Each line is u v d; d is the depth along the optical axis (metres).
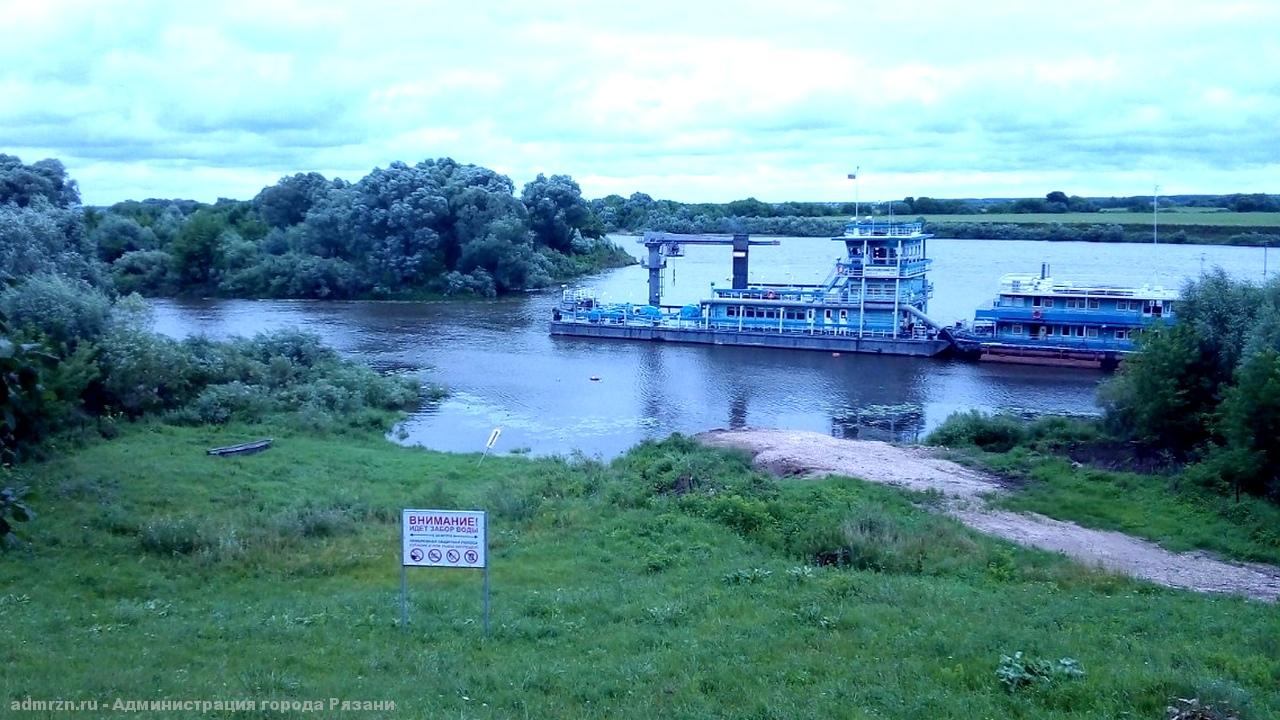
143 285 137.25
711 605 23.92
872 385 80.69
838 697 16.66
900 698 16.56
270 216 161.12
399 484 43.34
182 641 20.61
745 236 108.88
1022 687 17.16
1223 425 43.72
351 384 69.25
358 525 34.44
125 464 41.88
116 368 53.25
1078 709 16.28
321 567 29.30
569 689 17.05
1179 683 17.03
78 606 24.73
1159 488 43.41
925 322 97.06
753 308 102.56
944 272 169.25
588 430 64.62
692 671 18.09
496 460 50.97
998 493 43.75
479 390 77.50
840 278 104.81
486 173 155.00
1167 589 29.42
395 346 97.62
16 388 12.14
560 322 105.88
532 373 84.88
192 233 138.38
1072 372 85.69
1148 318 84.62
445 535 20.81
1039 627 22.25
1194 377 49.66
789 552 31.80
